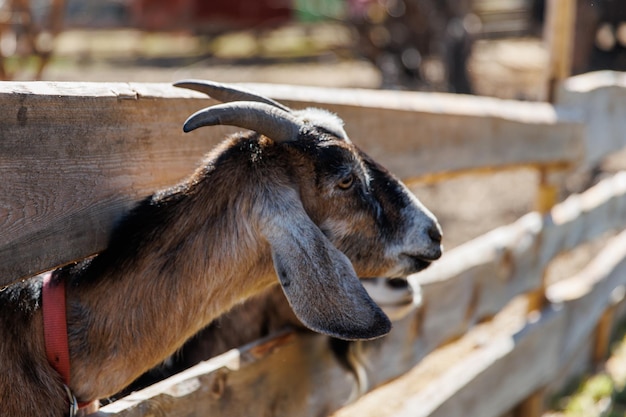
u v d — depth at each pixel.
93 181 2.36
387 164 3.54
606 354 6.26
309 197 2.56
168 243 2.46
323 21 19.09
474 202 9.11
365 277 2.80
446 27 13.74
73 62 17.14
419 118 3.70
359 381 3.32
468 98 4.26
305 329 3.10
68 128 2.25
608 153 5.60
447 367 5.16
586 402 5.39
